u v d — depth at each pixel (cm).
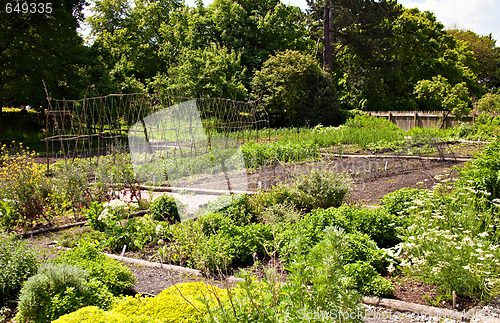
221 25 2745
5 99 2006
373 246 461
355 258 429
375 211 538
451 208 504
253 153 1054
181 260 478
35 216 651
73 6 2031
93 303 328
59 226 641
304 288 236
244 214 569
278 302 241
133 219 568
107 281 371
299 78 2372
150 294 384
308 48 3209
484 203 528
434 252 405
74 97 2066
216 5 2847
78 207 721
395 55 3297
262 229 496
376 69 2842
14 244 426
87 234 551
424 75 3369
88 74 2080
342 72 3412
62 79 2047
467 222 462
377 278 386
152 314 295
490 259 365
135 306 305
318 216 510
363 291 378
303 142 1269
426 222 456
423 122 2177
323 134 1540
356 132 1512
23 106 2589
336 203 677
